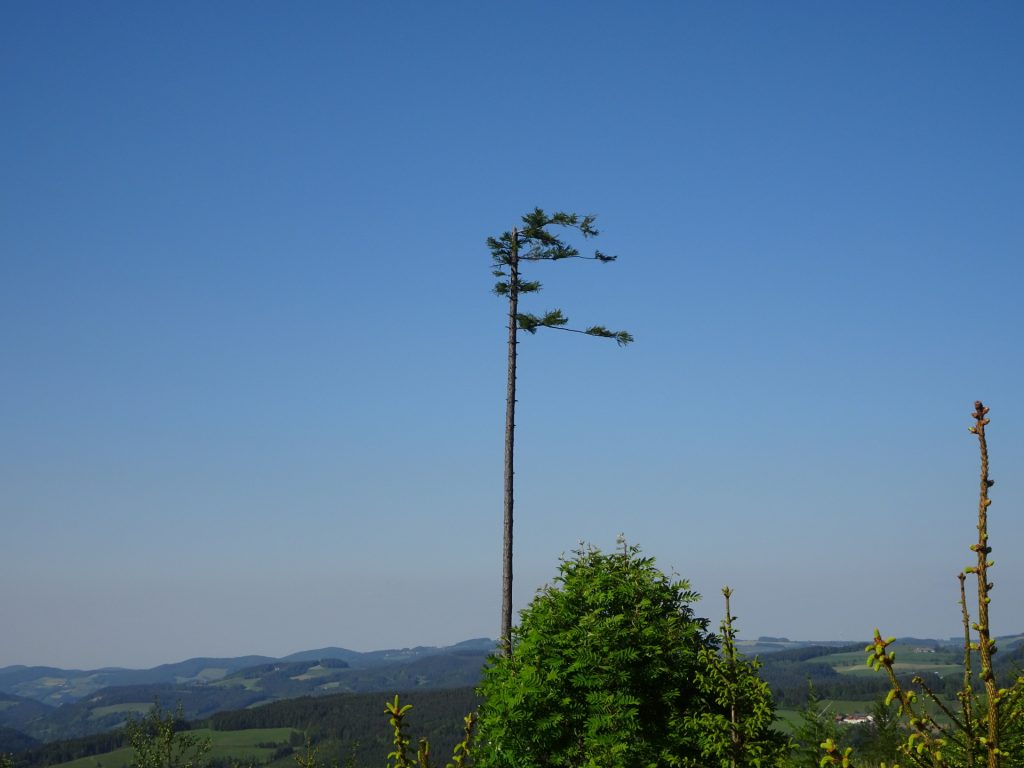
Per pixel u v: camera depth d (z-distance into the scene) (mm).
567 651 13758
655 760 12945
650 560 15312
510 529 28094
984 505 4246
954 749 4555
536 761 13508
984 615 4203
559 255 30797
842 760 4461
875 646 4535
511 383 29562
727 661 12266
